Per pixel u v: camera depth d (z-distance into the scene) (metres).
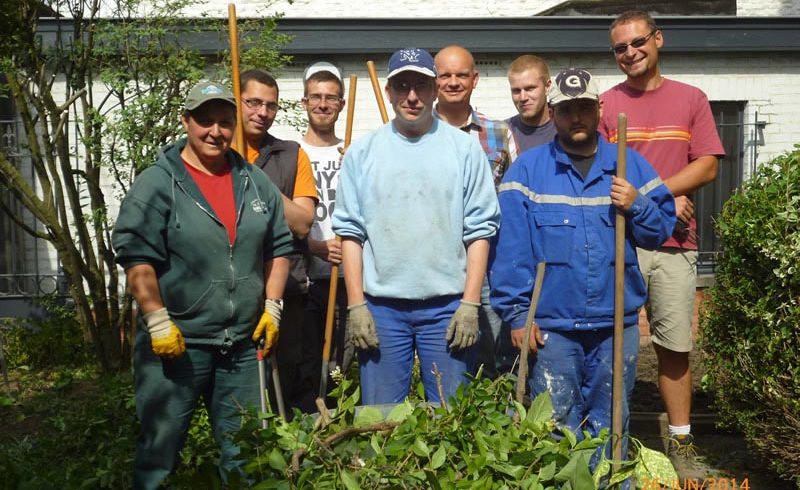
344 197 4.65
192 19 8.45
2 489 4.73
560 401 4.47
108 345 8.61
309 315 5.61
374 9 12.31
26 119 8.30
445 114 5.59
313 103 5.73
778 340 5.18
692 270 5.62
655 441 6.22
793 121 10.88
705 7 11.42
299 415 3.92
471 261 4.52
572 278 4.39
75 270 8.55
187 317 4.12
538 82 5.66
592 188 4.42
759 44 10.61
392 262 4.52
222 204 4.17
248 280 4.19
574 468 3.57
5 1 7.66
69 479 4.87
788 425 5.20
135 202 4.03
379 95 5.59
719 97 10.80
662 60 10.79
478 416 3.85
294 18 10.13
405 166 4.53
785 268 5.12
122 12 8.66
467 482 3.52
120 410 5.81
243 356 4.26
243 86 5.13
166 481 4.18
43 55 8.48
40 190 9.99
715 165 5.63
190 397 4.18
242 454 3.74
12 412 7.10
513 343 4.55
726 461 5.86
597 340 4.47
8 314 9.95
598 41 10.41
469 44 10.34
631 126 5.67
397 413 3.95
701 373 7.54
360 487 3.54
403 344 4.62
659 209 4.46
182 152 4.22
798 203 5.24
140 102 7.73
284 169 5.11
